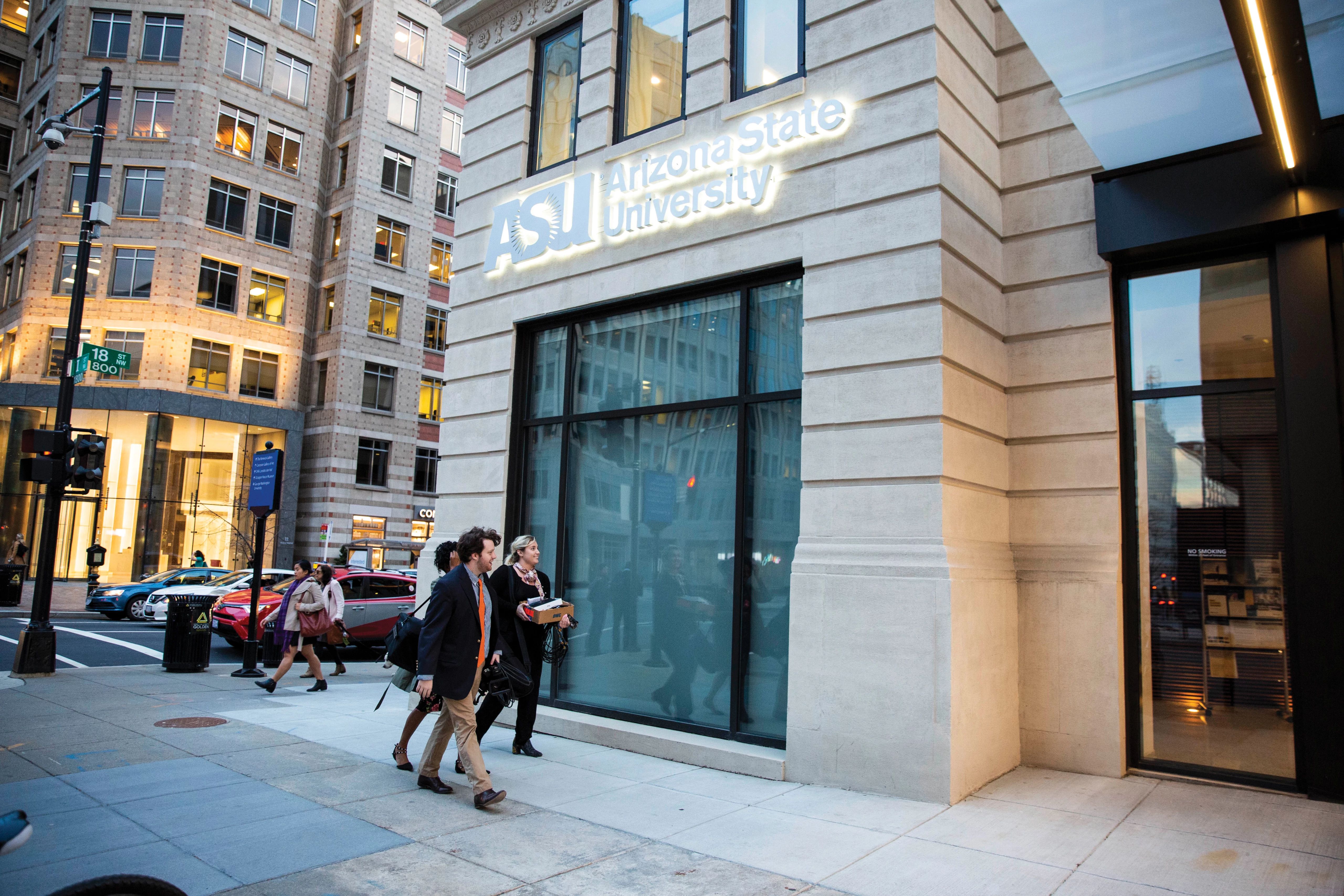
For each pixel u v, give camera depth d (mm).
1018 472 7570
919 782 6102
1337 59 5492
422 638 5773
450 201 39625
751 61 8242
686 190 8273
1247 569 6723
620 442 8828
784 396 7527
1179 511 7062
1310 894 4438
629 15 9359
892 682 6289
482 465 9805
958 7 7324
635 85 9188
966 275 7000
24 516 30656
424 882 4418
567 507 9156
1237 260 7012
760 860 4875
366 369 35812
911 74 6875
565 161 9617
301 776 6387
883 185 6902
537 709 7918
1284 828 5496
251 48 34062
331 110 37188
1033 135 7820
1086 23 5594
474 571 6055
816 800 6121
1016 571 7422
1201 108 6199
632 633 8375
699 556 7977
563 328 9570
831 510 6863
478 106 10789
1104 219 7238
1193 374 7121
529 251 9695
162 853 4688
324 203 36781
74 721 8109
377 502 35688
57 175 31469
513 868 4676
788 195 7504
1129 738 6984
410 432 37125
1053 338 7535
